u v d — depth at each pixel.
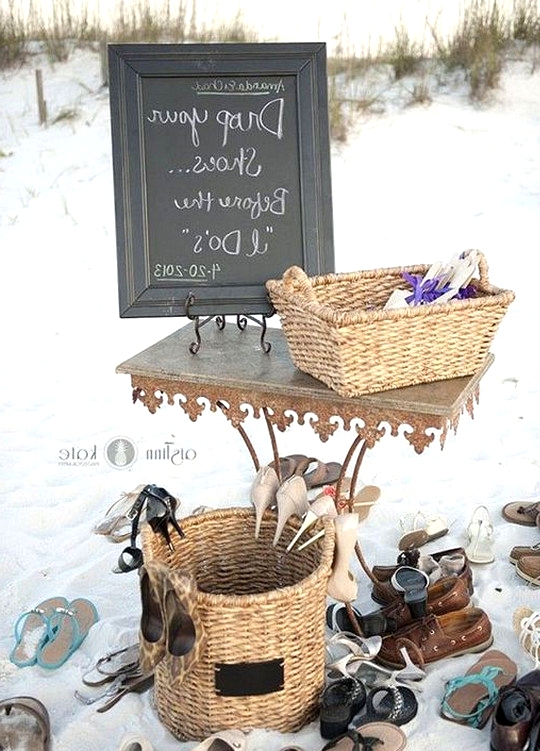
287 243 3.04
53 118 10.17
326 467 4.22
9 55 11.16
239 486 4.17
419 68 11.06
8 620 3.29
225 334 3.21
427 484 4.20
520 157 9.49
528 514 3.86
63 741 2.65
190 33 11.70
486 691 2.79
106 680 2.91
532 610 3.26
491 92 10.64
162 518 2.78
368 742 2.55
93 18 11.70
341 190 8.82
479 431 4.69
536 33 11.39
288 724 2.66
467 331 2.66
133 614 3.30
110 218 8.28
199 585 2.99
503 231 7.78
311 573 2.79
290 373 2.80
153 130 3.01
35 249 7.64
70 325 6.19
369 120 10.13
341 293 3.00
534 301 6.35
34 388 5.24
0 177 9.05
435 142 9.77
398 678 2.88
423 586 3.12
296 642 2.60
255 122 3.03
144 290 2.98
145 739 2.52
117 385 5.30
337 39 11.55
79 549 3.71
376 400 2.58
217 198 3.03
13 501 4.07
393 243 7.62
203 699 2.60
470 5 11.53
